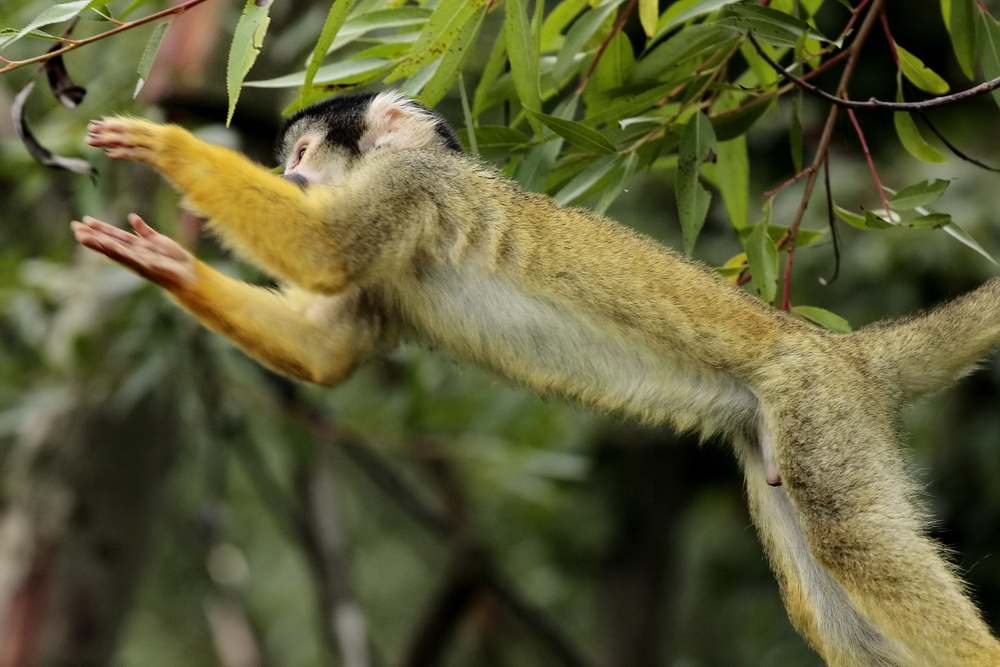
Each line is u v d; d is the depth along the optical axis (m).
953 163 16.14
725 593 20.80
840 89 8.30
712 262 16.55
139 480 15.04
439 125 9.02
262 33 6.64
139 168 13.33
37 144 7.76
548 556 20.89
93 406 14.14
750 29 7.55
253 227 7.81
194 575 21.28
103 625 15.02
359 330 8.40
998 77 7.60
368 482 22.66
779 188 8.30
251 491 20.67
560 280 8.19
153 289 12.72
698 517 21.77
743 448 8.54
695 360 8.20
